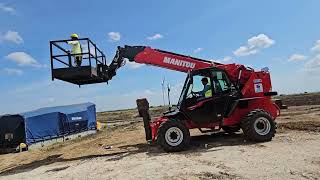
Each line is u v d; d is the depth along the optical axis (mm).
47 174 11781
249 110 13906
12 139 24406
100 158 13688
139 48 14945
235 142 13727
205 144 13727
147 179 9445
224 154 11656
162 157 12164
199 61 14648
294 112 29750
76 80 14297
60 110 30469
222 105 13766
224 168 9883
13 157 20500
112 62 15000
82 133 32969
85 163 12789
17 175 12523
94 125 36375
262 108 13961
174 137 13023
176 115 13719
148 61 14805
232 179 8867
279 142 12953
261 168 9562
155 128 13930
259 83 14117
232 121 13828
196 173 9586
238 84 13984
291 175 8789
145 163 11375
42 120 26859
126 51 14961
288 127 16891
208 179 9023
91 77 13633
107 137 22766
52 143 27250
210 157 11422
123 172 10469
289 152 11117
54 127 27984
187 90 13789
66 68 13148
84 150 17250
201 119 13719
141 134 21859
